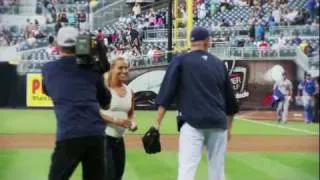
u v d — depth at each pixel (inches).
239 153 572.4
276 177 437.7
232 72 1136.2
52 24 1322.6
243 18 1328.7
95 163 232.1
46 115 1024.2
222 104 271.7
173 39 1149.1
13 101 1159.6
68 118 226.2
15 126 839.1
